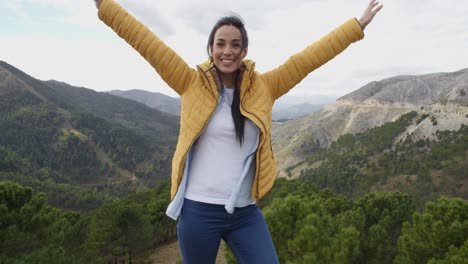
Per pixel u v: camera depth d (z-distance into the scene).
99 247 16.83
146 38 2.23
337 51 2.47
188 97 2.28
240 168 2.22
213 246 2.25
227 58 2.21
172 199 2.37
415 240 8.66
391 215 11.54
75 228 16.45
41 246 10.01
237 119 2.21
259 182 2.21
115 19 2.24
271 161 2.31
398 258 9.08
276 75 2.44
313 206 10.90
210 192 2.19
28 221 9.62
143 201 37.97
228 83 2.35
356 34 2.47
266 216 9.05
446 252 7.47
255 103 2.25
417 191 68.31
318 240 8.12
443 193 66.94
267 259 2.18
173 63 2.26
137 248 19.14
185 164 2.26
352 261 8.75
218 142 2.23
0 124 142.00
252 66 2.26
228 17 2.22
